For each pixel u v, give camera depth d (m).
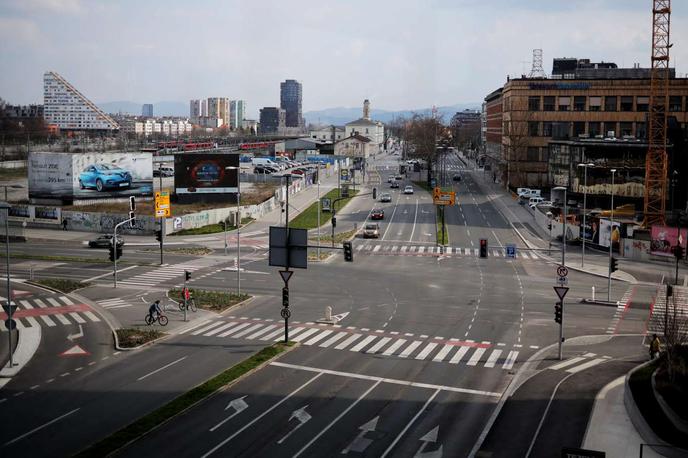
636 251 77.31
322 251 79.19
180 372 37.31
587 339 45.09
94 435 28.78
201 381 35.81
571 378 36.91
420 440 28.59
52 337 44.53
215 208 102.94
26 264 70.06
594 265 72.69
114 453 26.70
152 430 29.08
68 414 31.20
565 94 141.50
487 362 39.72
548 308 53.44
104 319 49.00
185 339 44.09
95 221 93.62
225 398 33.19
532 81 142.25
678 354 36.38
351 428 29.77
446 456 27.06
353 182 152.75
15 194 120.25
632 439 28.86
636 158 110.31
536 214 105.56
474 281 63.75
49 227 97.06
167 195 74.44
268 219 105.56
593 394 34.31
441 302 54.91
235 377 35.84
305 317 49.78
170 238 88.75
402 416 31.25
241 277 64.38
